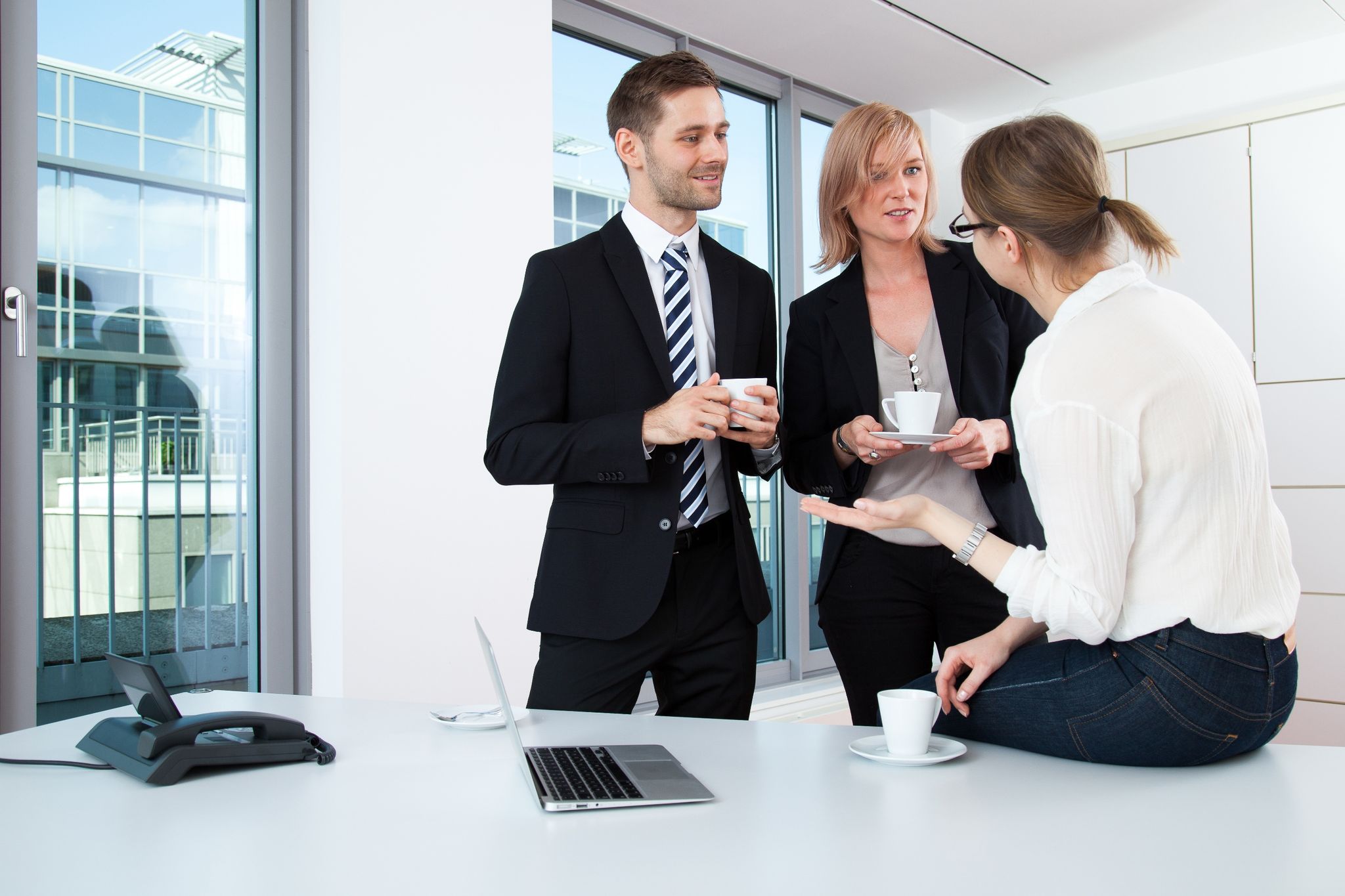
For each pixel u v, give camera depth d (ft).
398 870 2.57
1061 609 3.57
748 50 13.08
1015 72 13.94
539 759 3.59
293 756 3.65
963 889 2.39
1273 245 12.84
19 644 7.47
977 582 6.38
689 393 5.08
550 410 5.68
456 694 8.84
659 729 4.14
